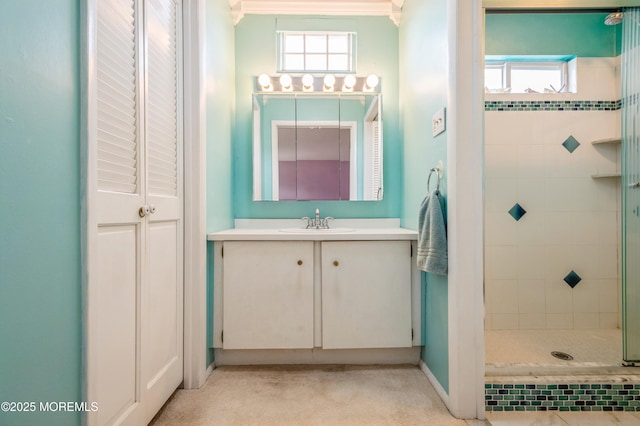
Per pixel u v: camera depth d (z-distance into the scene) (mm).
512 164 2338
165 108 1397
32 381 690
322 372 1769
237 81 2312
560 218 2342
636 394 1459
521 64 2355
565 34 2289
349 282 1772
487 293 2320
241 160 2312
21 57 654
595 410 1453
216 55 1868
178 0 1523
